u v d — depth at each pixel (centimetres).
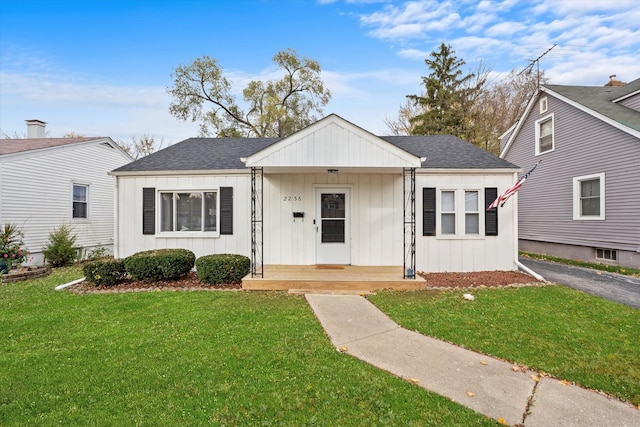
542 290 696
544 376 342
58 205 1188
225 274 745
